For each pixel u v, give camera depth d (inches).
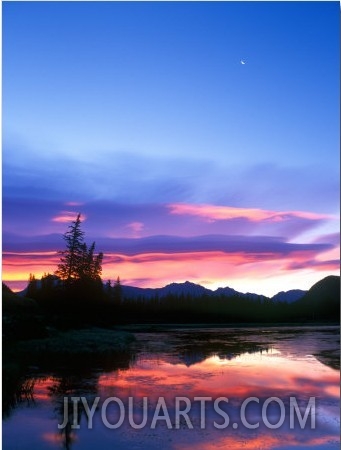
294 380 845.8
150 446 472.1
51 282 2787.9
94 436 501.7
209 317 4190.5
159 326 3449.8
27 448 464.4
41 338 1366.9
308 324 3998.5
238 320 4266.7
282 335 2303.2
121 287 3572.8
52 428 529.7
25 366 994.1
